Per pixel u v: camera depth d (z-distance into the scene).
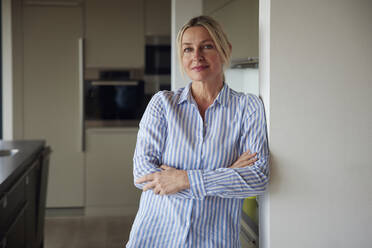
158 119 1.79
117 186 5.09
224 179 1.62
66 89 4.96
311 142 1.73
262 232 1.81
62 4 4.89
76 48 4.95
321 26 1.70
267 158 1.70
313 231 1.76
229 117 1.75
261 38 1.75
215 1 2.87
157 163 1.78
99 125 5.06
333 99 1.72
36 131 4.96
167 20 5.05
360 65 1.73
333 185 1.75
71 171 5.03
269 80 1.69
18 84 4.91
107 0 4.95
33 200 3.31
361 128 1.75
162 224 1.73
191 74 1.76
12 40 4.86
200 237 1.71
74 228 4.60
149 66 5.09
